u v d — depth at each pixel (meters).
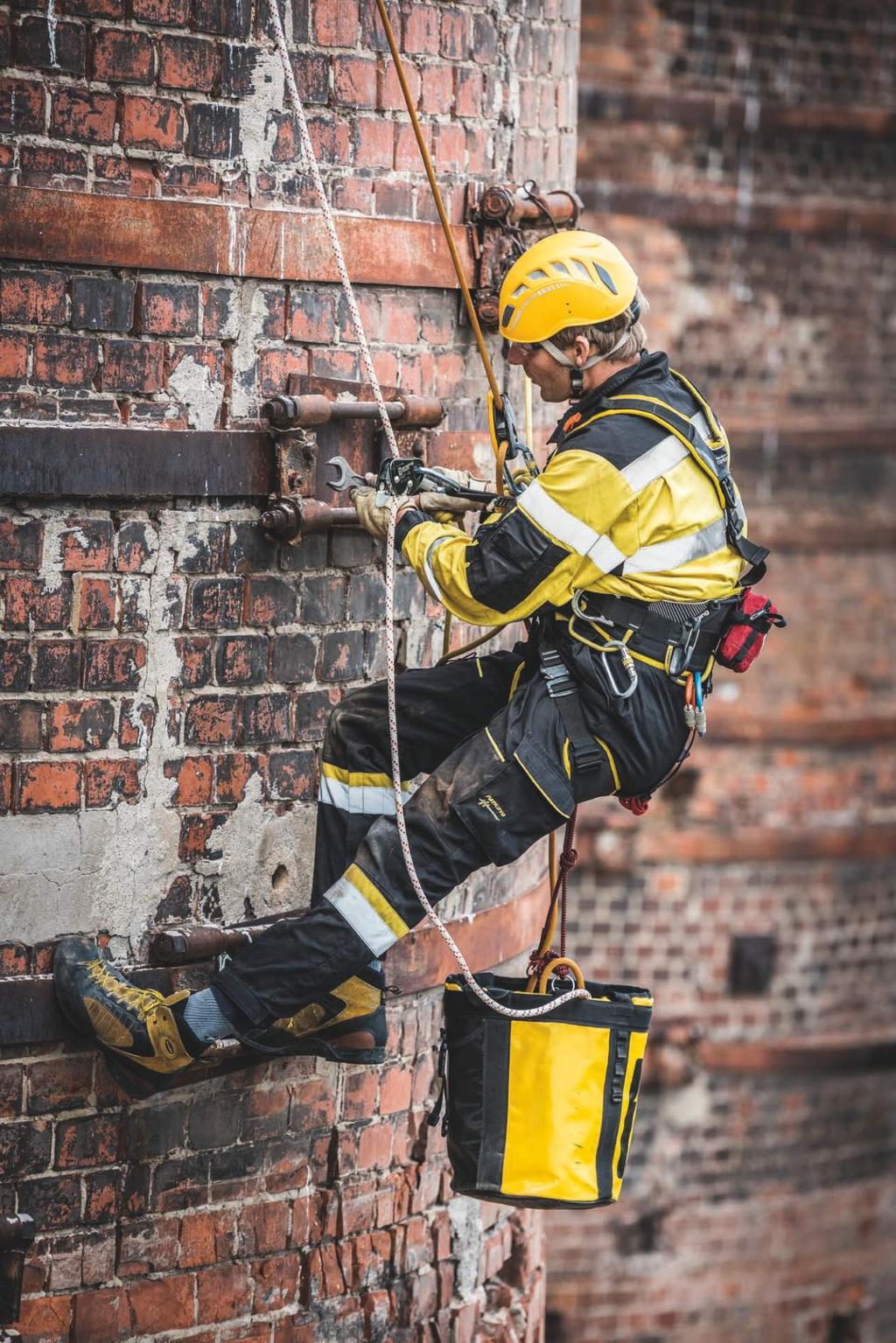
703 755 18.25
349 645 7.51
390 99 7.41
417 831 6.25
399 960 7.75
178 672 6.98
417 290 7.64
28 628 6.62
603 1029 6.59
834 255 18.14
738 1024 18.58
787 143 17.67
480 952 8.23
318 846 6.94
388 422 6.56
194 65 6.77
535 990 6.73
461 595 6.16
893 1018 19.42
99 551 6.73
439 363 7.80
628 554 6.18
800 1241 19.23
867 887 19.11
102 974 6.70
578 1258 18.36
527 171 8.27
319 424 7.02
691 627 6.28
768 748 18.48
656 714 6.26
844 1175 19.45
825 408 18.31
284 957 6.33
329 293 7.26
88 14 6.51
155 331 6.77
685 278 17.48
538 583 6.11
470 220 7.80
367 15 7.27
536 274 6.34
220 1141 7.32
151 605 6.88
